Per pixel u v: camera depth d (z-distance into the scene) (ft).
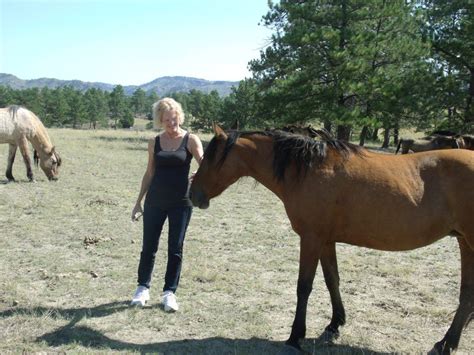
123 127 242.37
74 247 22.63
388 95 63.82
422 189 12.29
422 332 14.78
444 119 71.41
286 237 25.76
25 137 39.65
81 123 229.66
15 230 25.22
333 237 12.96
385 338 14.30
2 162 52.60
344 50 63.05
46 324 14.38
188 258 21.49
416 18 70.33
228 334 14.26
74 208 30.68
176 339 13.88
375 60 67.87
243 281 18.75
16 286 17.30
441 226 12.32
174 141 15.57
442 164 12.43
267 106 69.41
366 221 12.40
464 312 12.68
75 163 53.78
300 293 12.87
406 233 12.26
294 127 14.20
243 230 27.20
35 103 221.05
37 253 21.48
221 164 13.85
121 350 13.03
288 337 14.16
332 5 67.97
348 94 69.21
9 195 34.01
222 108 114.21
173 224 15.71
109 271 19.34
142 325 14.73
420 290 18.29
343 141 13.12
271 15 74.59
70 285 17.67
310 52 67.10
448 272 20.62
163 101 15.34
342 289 18.28
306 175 12.75
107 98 262.47
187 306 16.15
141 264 16.19
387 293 17.99
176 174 15.49
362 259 22.00
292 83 66.74
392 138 121.08
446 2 71.97
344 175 12.51
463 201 12.00
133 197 35.32
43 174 45.52
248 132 13.99
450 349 12.64
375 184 12.33
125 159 59.88
